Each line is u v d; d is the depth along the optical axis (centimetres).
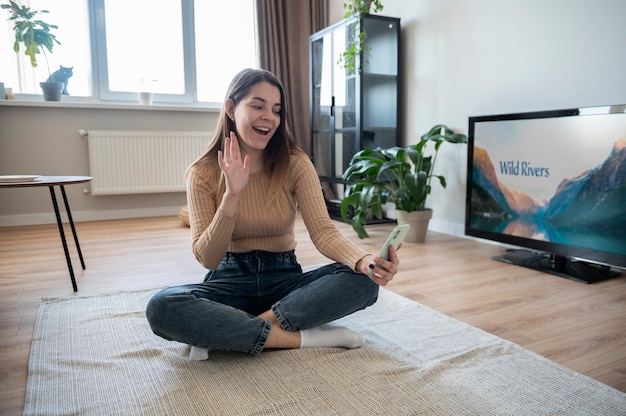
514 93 264
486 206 252
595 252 200
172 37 404
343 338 134
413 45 338
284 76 425
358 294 128
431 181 331
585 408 105
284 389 113
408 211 290
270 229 136
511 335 148
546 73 245
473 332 148
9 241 296
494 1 272
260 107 124
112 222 371
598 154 196
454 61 304
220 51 423
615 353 135
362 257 125
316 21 435
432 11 318
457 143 296
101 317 164
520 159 230
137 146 383
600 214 197
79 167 374
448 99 311
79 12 372
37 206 364
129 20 388
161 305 117
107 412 104
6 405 108
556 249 216
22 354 136
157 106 386
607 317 163
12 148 353
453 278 212
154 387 115
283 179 135
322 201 139
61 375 121
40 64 365
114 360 130
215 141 135
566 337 147
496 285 201
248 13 429
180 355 132
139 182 386
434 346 138
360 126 346
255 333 121
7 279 213
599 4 218
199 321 118
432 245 282
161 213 405
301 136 437
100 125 378
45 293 193
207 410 104
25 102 344
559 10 236
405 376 119
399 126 353
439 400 108
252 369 122
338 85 370
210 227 119
